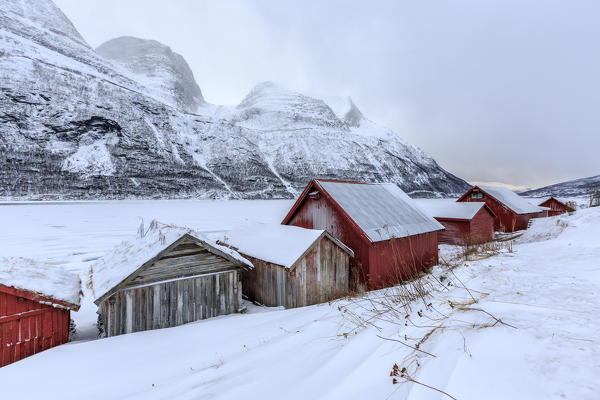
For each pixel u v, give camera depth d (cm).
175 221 3409
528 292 391
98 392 406
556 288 394
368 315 493
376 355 302
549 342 232
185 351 536
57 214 4047
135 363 500
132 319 725
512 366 211
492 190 3008
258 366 388
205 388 349
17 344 603
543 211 3170
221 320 752
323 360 349
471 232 2170
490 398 183
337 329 470
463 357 234
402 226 1272
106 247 2014
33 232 2567
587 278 434
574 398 167
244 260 918
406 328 357
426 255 1377
